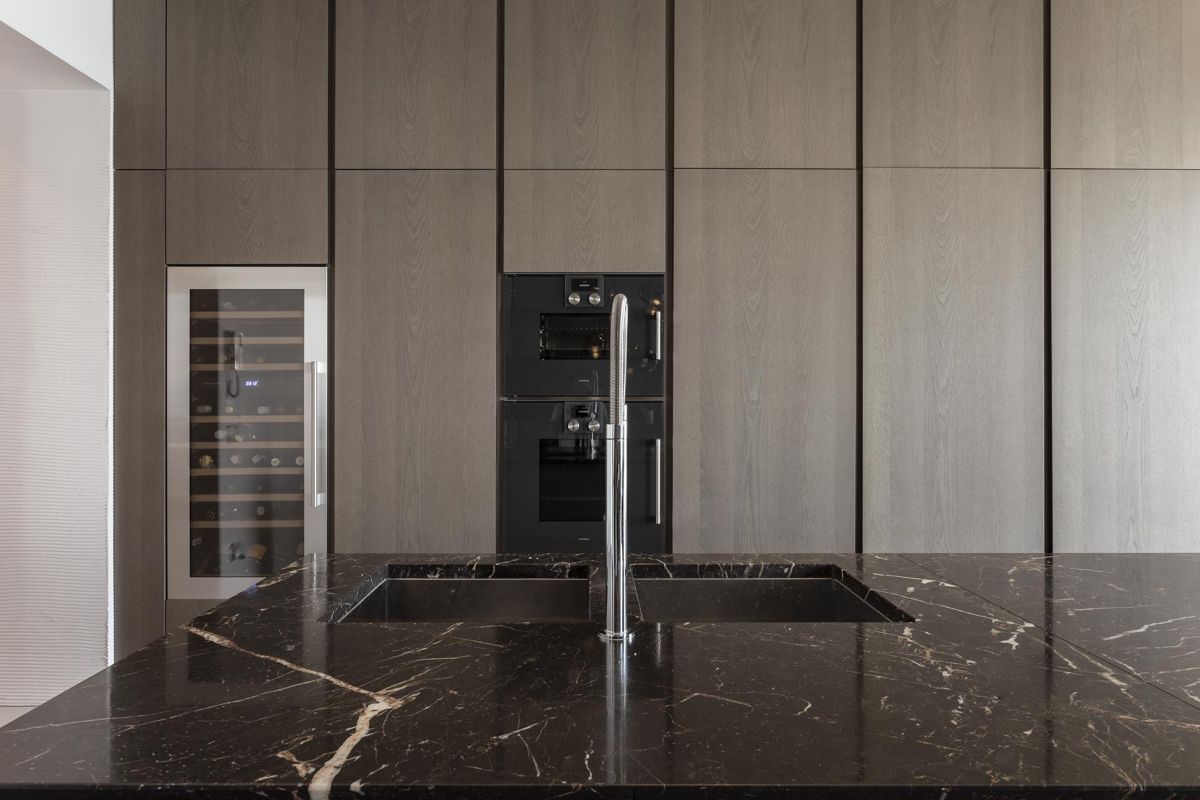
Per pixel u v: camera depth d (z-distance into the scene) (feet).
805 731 2.48
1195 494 9.12
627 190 9.07
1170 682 2.93
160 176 9.09
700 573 5.15
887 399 9.09
